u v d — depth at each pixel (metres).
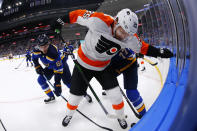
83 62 1.76
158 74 3.63
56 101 2.92
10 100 3.30
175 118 0.84
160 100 1.36
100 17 1.48
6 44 34.47
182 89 1.17
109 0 24.30
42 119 2.32
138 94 1.82
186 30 1.27
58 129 2.03
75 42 17.48
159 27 4.16
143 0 19.86
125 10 1.35
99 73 1.83
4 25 35.97
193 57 0.60
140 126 1.06
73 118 2.24
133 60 1.92
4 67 10.39
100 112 2.32
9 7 35.00
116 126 1.97
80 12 1.69
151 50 1.53
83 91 1.88
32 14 32.81
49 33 31.77
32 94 3.58
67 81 2.73
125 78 1.89
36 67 2.61
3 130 2.14
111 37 1.45
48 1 31.55
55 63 2.42
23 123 2.28
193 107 0.64
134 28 1.30
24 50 28.20
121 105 1.71
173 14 1.76
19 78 5.74
